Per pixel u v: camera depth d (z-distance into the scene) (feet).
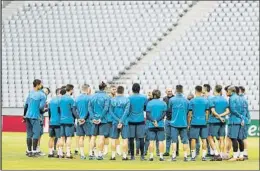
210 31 334.85
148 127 143.64
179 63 318.45
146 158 148.36
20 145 194.39
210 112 146.30
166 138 156.76
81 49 338.95
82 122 145.07
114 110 142.82
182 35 336.29
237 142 145.38
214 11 347.15
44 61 334.24
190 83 303.89
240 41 325.01
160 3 361.51
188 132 145.48
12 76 326.03
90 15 359.87
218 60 316.60
